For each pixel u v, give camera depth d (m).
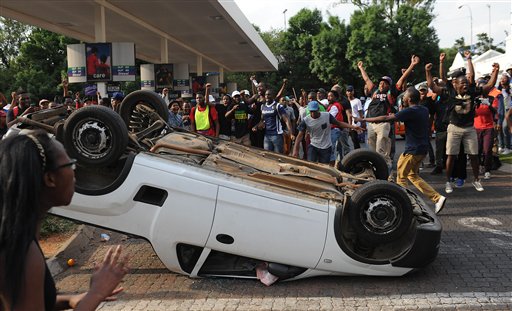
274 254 4.98
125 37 24.12
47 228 6.91
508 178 10.45
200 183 4.91
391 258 5.11
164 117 6.84
